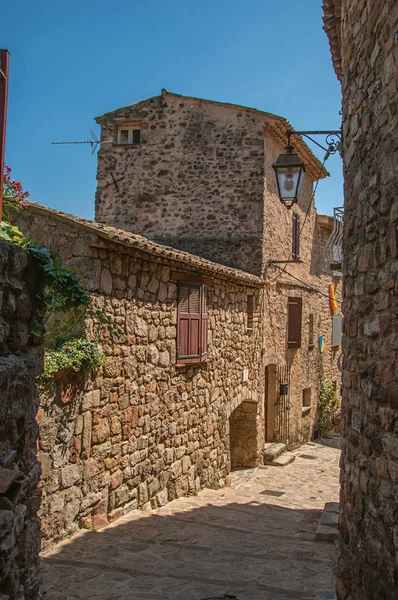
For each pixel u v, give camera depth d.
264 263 12.80
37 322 3.42
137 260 7.49
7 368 2.89
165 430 8.30
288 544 6.58
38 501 3.40
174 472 8.55
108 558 5.57
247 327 12.23
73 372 6.10
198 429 9.48
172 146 13.31
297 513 8.59
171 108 13.35
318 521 7.96
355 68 4.41
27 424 3.24
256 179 12.79
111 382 6.90
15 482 2.80
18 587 3.00
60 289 3.78
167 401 8.36
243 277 10.90
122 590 4.80
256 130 12.85
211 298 10.05
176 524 7.06
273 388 14.03
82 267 6.55
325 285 18.58
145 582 5.00
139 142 13.59
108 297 6.87
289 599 4.79
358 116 4.29
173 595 4.75
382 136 3.68
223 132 13.03
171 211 13.22
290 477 11.88
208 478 9.88
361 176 4.16
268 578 5.32
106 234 6.48
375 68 3.86
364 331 4.01
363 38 4.19
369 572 3.70
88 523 6.41
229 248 12.80
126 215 13.48
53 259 3.71
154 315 7.96
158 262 7.88
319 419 17.73
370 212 3.90
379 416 3.65
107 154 13.66
